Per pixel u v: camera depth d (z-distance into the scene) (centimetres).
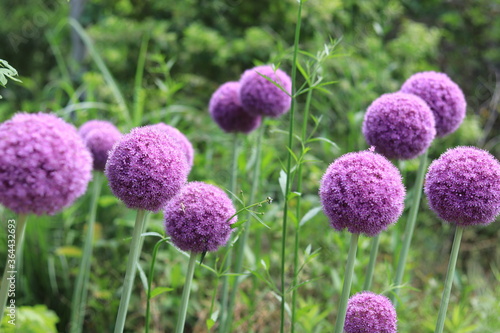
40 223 265
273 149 276
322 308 259
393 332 169
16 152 150
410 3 476
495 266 347
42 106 352
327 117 339
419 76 206
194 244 168
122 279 266
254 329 239
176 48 402
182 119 344
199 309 244
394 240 247
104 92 352
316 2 379
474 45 485
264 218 250
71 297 267
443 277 323
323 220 283
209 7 418
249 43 381
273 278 268
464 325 238
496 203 167
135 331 254
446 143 384
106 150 211
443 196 168
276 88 215
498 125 453
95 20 473
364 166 165
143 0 436
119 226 287
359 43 391
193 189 170
